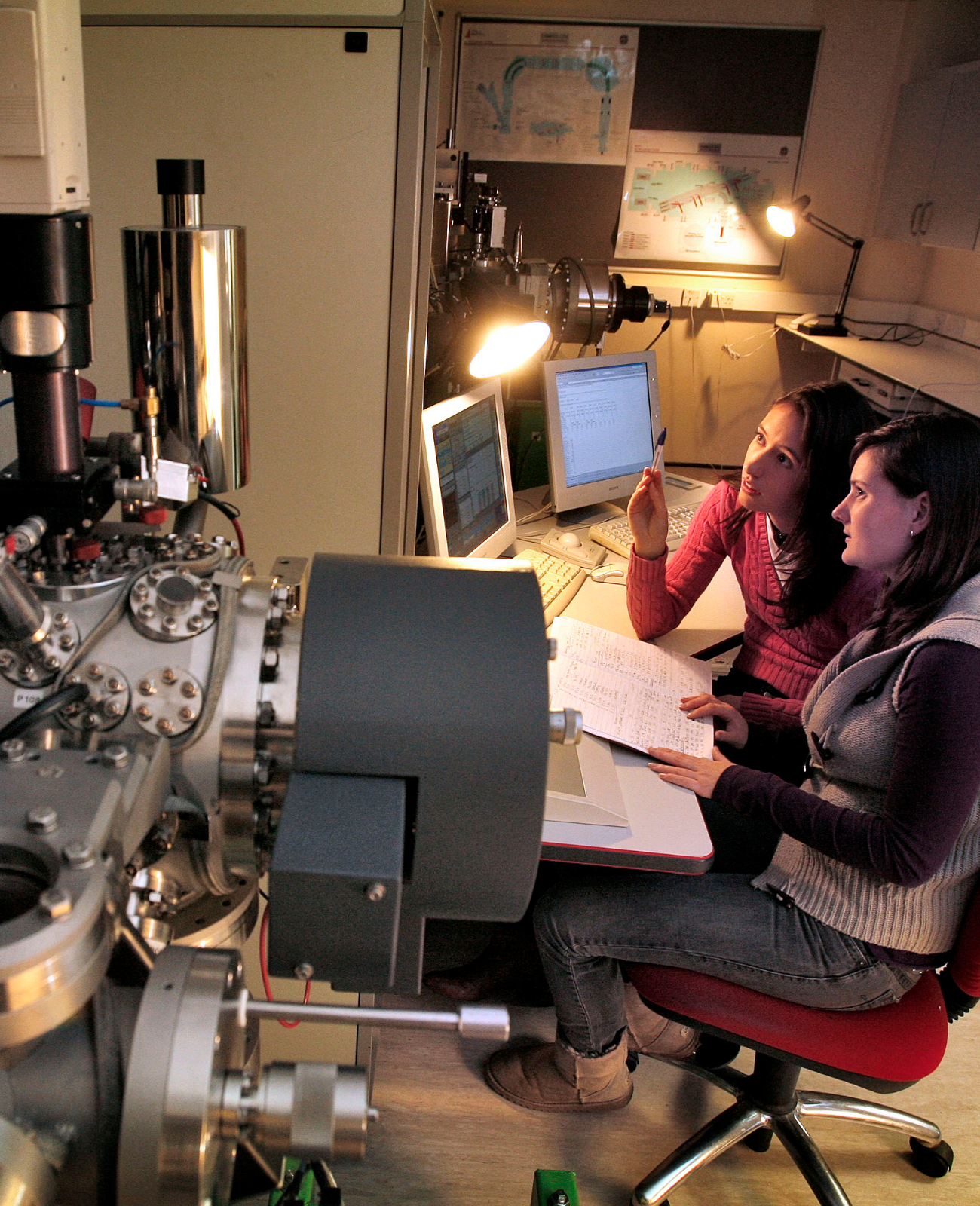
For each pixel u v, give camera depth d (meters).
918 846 1.16
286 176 1.32
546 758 0.57
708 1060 1.70
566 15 4.50
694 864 1.21
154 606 0.65
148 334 0.88
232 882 0.75
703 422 5.20
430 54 1.38
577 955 1.43
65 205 0.65
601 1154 1.59
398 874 0.52
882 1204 1.54
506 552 2.15
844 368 4.52
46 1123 0.48
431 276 2.04
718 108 4.62
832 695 1.32
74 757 0.56
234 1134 0.50
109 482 0.76
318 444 1.45
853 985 1.28
